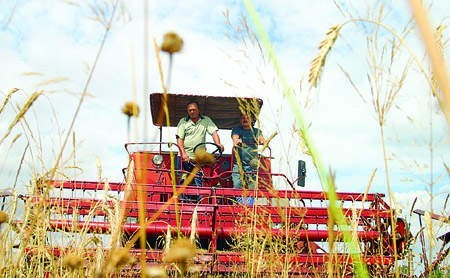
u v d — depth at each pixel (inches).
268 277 142.6
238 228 203.3
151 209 273.7
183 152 326.0
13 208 101.0
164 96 52.9
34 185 102.7
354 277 97.3
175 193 61.6
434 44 18.5
